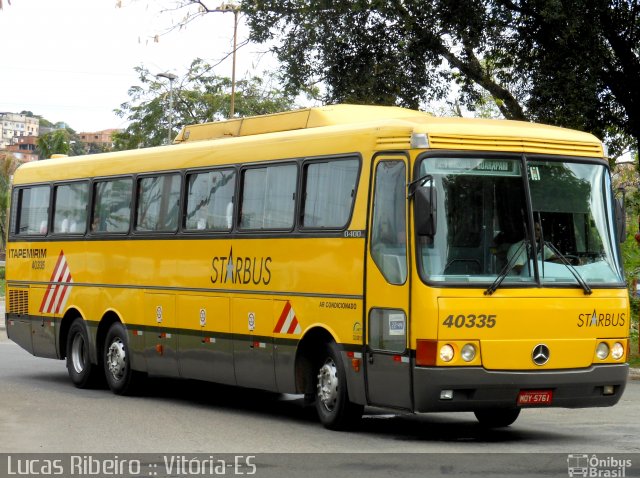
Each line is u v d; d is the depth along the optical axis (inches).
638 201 1242.0
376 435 483.8
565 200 468.4
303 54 1053.2
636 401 637.3
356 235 479.8
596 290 464.8
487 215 453.7
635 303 1147.9
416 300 442.3
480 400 443.8
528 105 995.3
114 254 671.8
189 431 495.8
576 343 457.7
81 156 731.4
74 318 724.7
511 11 959.6
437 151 452.4
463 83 1066.1
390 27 1031.6
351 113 542.3
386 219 464.4
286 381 522.9
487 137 459.5
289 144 533.0
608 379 463.8
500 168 459.5
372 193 473.4
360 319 474.9
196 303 593.0
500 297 446.6
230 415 564.1
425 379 438.3
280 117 569.0
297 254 517.3
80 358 707.4
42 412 568.4
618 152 1070.4
